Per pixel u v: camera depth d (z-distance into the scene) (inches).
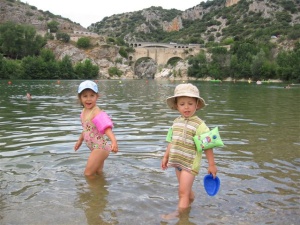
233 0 7770.7
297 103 751.7
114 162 237.9
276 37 4877.0
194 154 177.5
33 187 187.0
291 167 228.8
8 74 3171.8
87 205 163.8
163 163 192.4
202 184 196.2
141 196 176.9
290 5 6525.6
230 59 3885.3
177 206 164.7
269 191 184.7
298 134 349.4
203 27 7445.9
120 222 145.6
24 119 443.5
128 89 1465.3
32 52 4047.7
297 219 149.9
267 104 724.0
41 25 6565.0
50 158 245.4
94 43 4931.1
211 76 3937.0
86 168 210.4
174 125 188.2
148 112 545.0
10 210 156.6
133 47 5088.6
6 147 279.1
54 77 3467.0
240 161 242.2
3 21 6496.1
